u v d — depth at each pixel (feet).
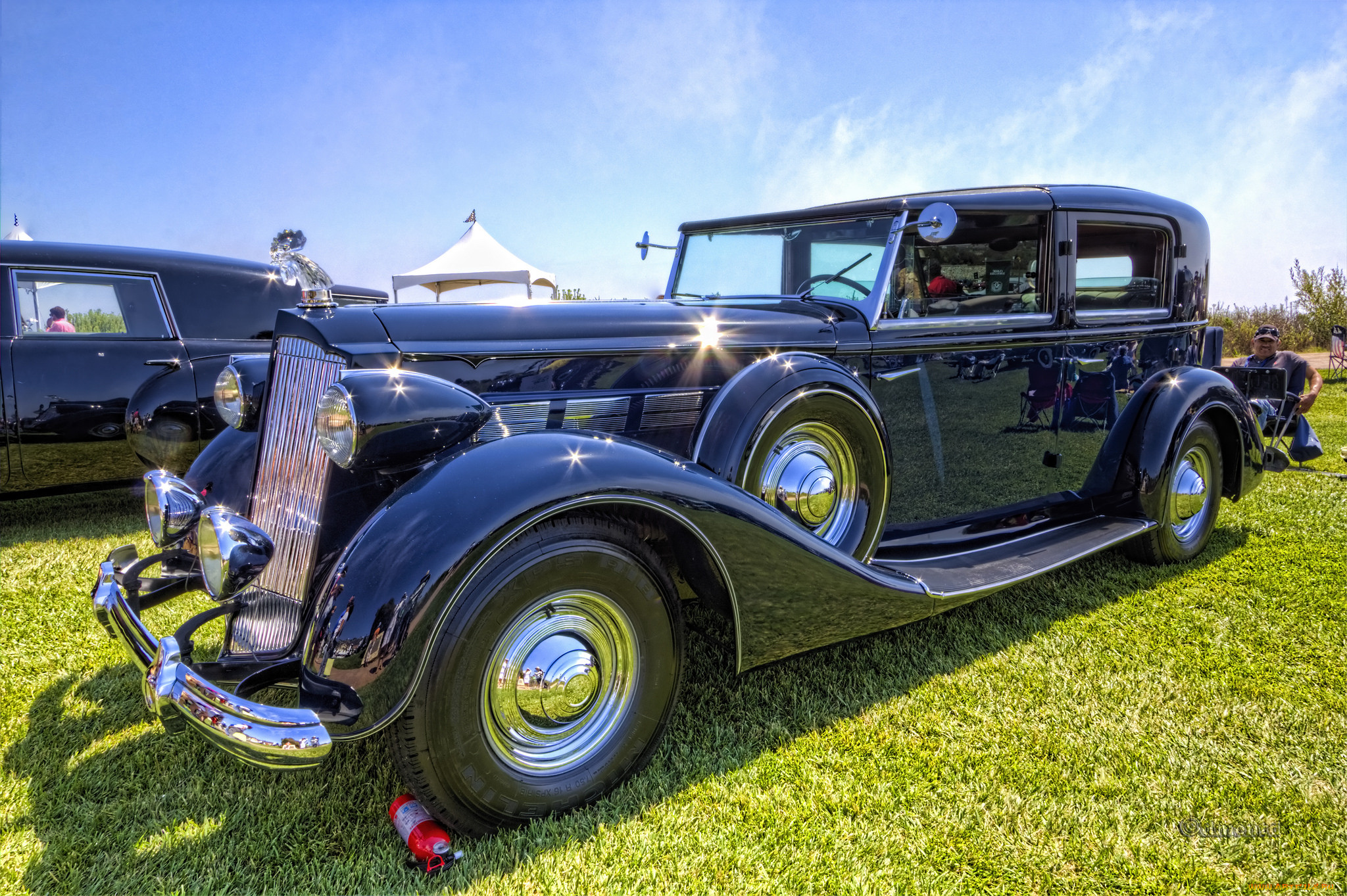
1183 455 12.59
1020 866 6.04
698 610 8.64
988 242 10.76
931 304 10.48
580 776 6.62
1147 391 12.62
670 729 7.98
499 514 5.76
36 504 19.24
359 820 6.63
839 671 9.25
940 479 10.66
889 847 6.24
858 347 9.70
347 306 8.04
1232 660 9.46
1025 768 7.28
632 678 6.85
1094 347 12.02
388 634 5.49
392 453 6.57
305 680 5.75
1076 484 12.25
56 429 16.47
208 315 18.13
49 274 16.43
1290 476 19.79
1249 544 13.99
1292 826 6.48
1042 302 11.37
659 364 8.98
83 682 9.20
